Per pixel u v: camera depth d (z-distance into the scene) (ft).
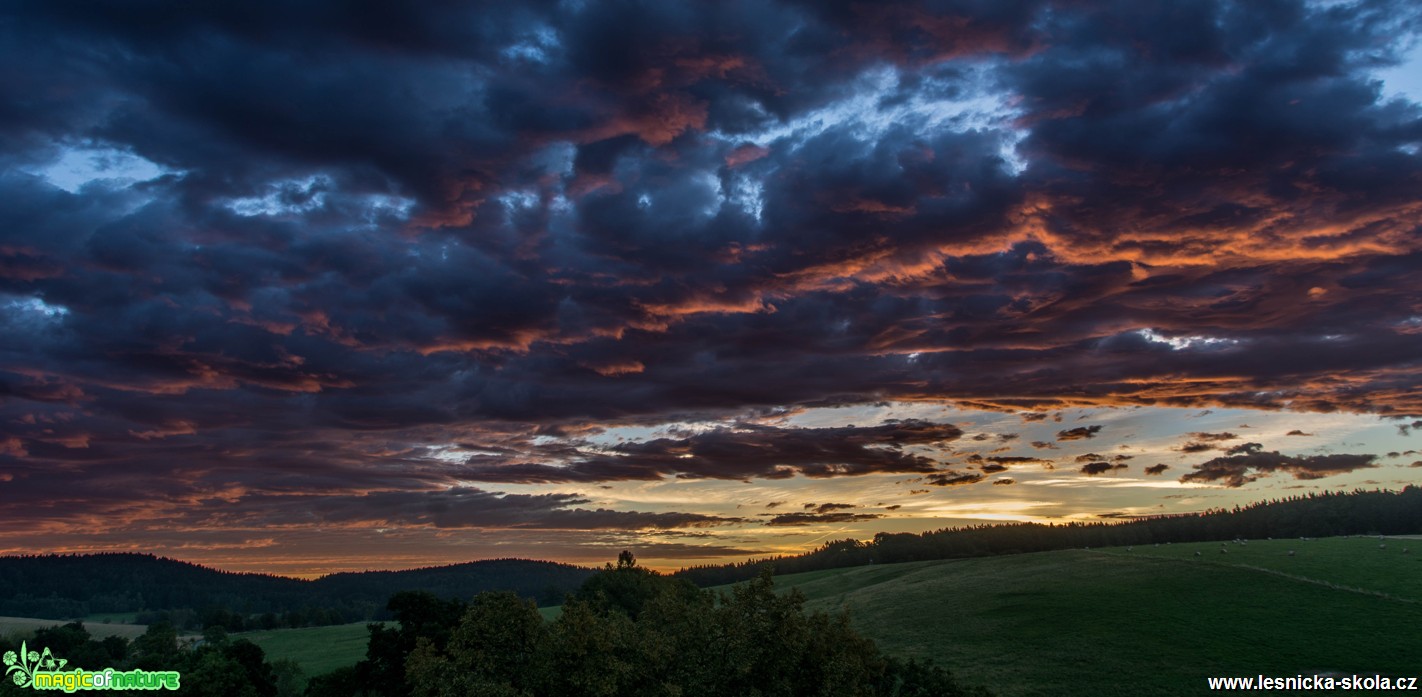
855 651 149.18
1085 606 321.73
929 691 169.37
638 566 358.23
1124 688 223.51
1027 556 496.64
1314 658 227.81
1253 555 380.37
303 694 273.75
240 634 524.93
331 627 545.85
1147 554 425.28
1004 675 251.19
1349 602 274.16
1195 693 213.25
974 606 360.07
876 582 522.88
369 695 246.06
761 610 146.92
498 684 131.44
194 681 218.38
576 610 139.74
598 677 130.93
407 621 241.55
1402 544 381.40
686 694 138.00
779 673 143.02
